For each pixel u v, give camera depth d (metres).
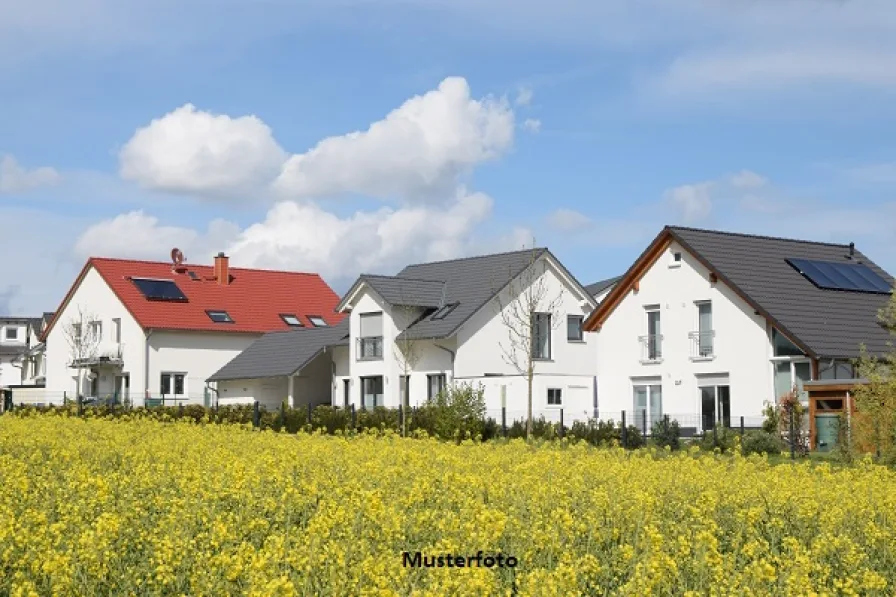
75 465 16.44
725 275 36.06
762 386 35.22
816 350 33.84
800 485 15.02
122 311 55.72
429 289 46.31
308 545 9.98
